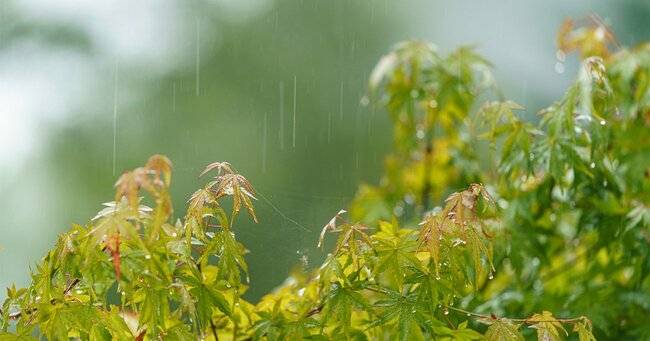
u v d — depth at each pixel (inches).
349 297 173.3
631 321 230.5
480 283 239.8
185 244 169.6
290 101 874.8
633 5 948.6
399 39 948.0
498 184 249.8
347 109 882.1
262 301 195.9
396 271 172.1
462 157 282.7
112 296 282.2
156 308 166.1
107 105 879.7
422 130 286.7
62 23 927.7
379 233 190.5
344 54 911.0
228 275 178.5
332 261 175.6
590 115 212.1
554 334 175.2
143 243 157.6
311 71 895.1
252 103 876.6
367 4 931.3
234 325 190.9
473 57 256.7
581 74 210.8
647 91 226.8
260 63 888.3
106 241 161.2
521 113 938.7
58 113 882.8
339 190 814.5
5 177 837.8
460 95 256.1
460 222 171.8
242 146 855.1
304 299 190.5
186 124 868.6
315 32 908.6
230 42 895.1
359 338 188.1
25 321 170.9
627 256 232.2
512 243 230.1
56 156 861.2
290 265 218.5
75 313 167.5
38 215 834.2
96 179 848.9
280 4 908.6
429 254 181.8
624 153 229.0
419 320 170.9
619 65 230.4
